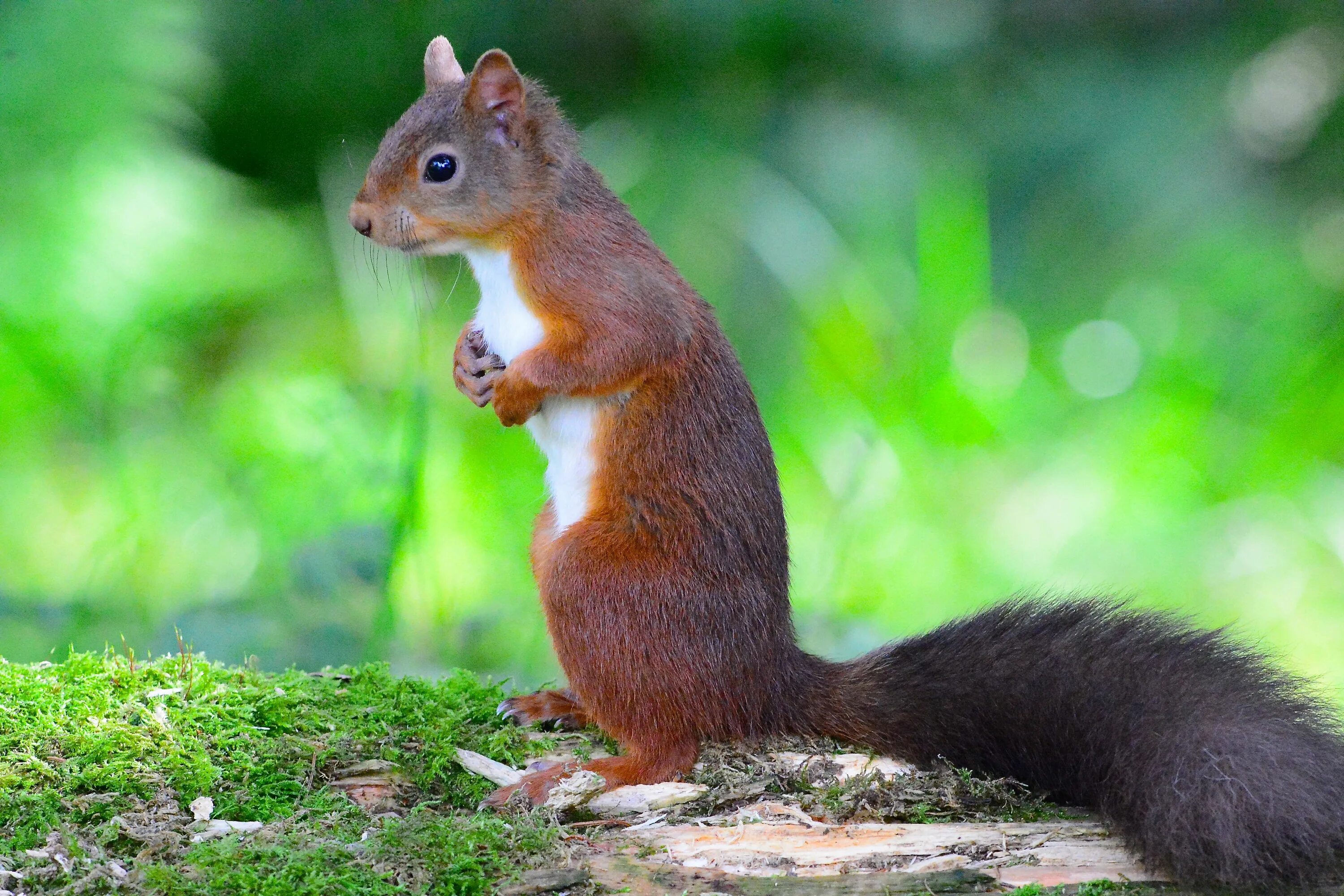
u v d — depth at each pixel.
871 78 17.48
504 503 12.80
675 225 16.11
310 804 5.94
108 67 15.03
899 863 5.50
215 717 6.49
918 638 6.91
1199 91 17.69
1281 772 5.34
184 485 12.89
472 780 6.25
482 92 6.89
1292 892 5.12
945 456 12.97
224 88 17.47
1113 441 13.33
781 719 6.63
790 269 15.08
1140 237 16.88
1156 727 5.78
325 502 11.26
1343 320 14.80
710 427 6.69
